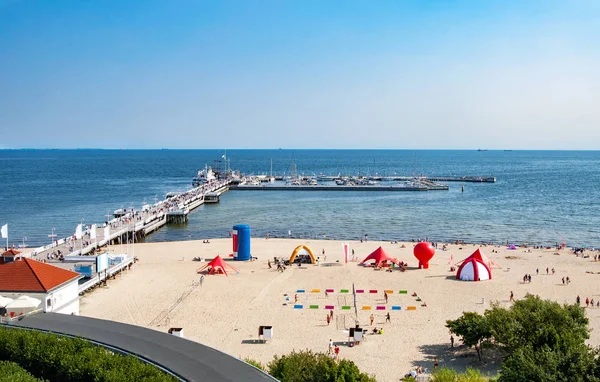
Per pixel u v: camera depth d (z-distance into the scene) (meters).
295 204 186.75
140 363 34.22
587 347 41.62
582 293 73.75
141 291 74.56
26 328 42.78
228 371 34.06
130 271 86.69
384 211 166.75
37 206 182.62
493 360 50.62
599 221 145.75
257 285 77.94
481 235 126.62
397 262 91.56
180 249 107.06
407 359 51.06
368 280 81.00
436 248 106.94
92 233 102.81
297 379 37.78
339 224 142.88
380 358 51.28
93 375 33.06
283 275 84.25
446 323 60.56
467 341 51.03
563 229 134.00
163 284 78.44
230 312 65.19
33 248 115.19
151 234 134.00
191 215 164.25
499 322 50.41
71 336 40.66
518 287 77.00
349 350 53.38
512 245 107.44
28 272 52.97
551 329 44.97
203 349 38.00
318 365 39.06
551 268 89.00
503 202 188.12
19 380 32.31
